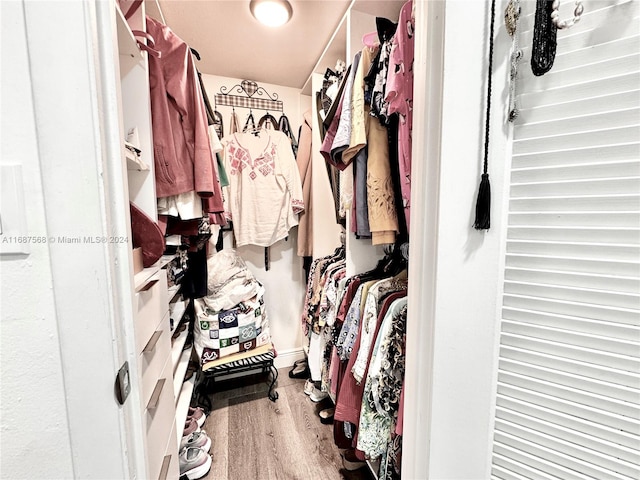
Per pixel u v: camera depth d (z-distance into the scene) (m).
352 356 1.12
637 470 0.47
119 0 0.78
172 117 0.99
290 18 1.35
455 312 0.61
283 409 1.75
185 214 1.03
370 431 0.98
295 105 2.19
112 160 0.47
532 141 0.53
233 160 1.94
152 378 0.75
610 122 0.47
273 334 2.29
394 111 0.91
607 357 0.49
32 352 0.41
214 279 1.76
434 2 0.61
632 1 0.45
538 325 0.54
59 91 0.40
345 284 1.34
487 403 0.59
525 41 0.52
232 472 1.31
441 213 0.61
